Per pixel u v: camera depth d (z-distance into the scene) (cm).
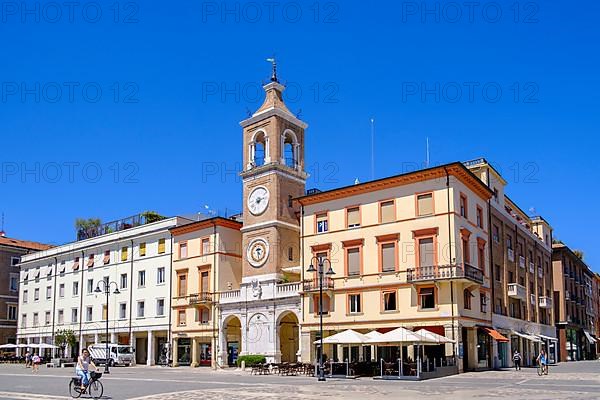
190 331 6388
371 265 5012
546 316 7500
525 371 4966
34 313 8481
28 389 3180
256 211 5969
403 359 4262
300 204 5566
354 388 3186
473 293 4966
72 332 7650
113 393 2933
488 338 5266
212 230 6388
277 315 5556
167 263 6781
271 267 5716
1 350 8812
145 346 7162
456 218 4716
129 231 7275
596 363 7512
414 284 4744
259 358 5459
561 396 2681
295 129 6238
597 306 12200
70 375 4650
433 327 4644
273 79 6209
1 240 9312
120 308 7194
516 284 5984
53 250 8319
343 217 5253
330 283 5169
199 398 2652
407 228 4872
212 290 6241
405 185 4953
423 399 2555
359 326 4975
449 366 4347
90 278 7669
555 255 8681
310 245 5409
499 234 5859
